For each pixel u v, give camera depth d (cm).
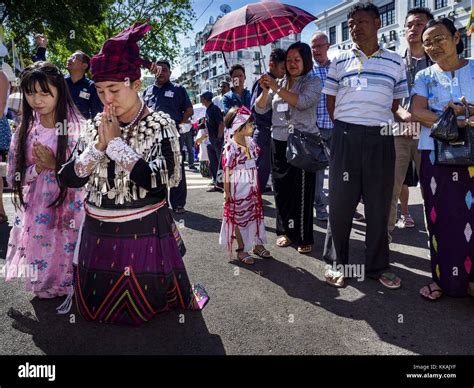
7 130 528
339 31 3156
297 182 384
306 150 358
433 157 277
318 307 280
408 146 386
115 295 242
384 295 298
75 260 262
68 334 242
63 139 266
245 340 238
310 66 377
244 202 361
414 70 393
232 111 364
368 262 322
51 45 1641
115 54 216
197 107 1335
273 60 427
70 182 230
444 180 271
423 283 318
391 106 312
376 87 302
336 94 323
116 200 232
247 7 389
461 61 276
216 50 436
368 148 304
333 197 316
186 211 571
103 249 239
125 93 223
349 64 310
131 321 248
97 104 484
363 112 304
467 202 264
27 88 260
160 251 246
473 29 394
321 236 448
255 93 477
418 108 279
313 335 243
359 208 564
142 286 241
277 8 384
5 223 481
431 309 275
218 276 336
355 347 231
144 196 233
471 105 252
